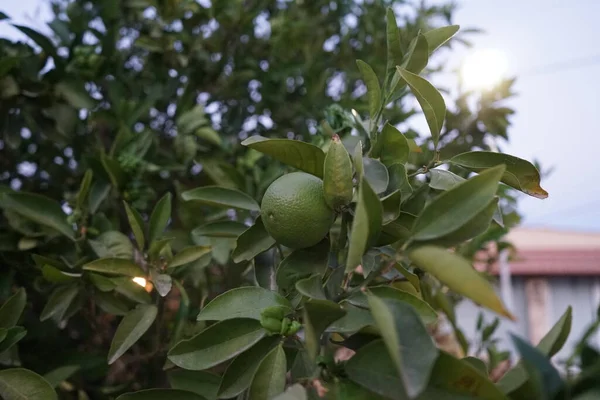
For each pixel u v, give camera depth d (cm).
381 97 46
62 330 74
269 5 104
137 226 52
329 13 107
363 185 30
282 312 38
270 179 72
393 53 45
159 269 53
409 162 70
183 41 86
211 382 47
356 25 107
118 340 48
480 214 31
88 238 61
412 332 27
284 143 40
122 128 69
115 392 69
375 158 43
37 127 72
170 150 84
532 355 26
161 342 64
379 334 36
